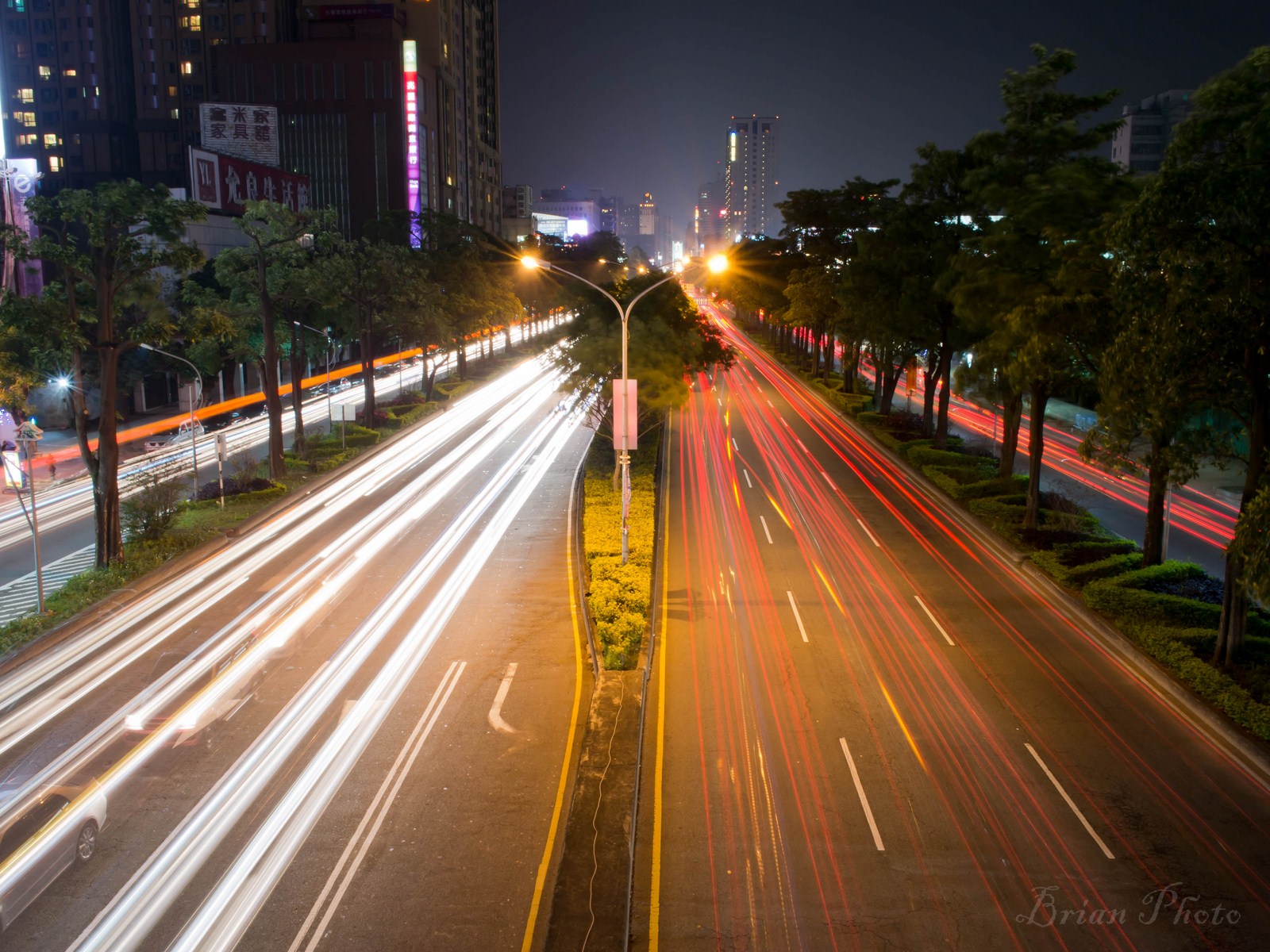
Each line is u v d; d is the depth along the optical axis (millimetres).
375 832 15336
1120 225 19906
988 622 25391
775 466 49375
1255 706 18703
